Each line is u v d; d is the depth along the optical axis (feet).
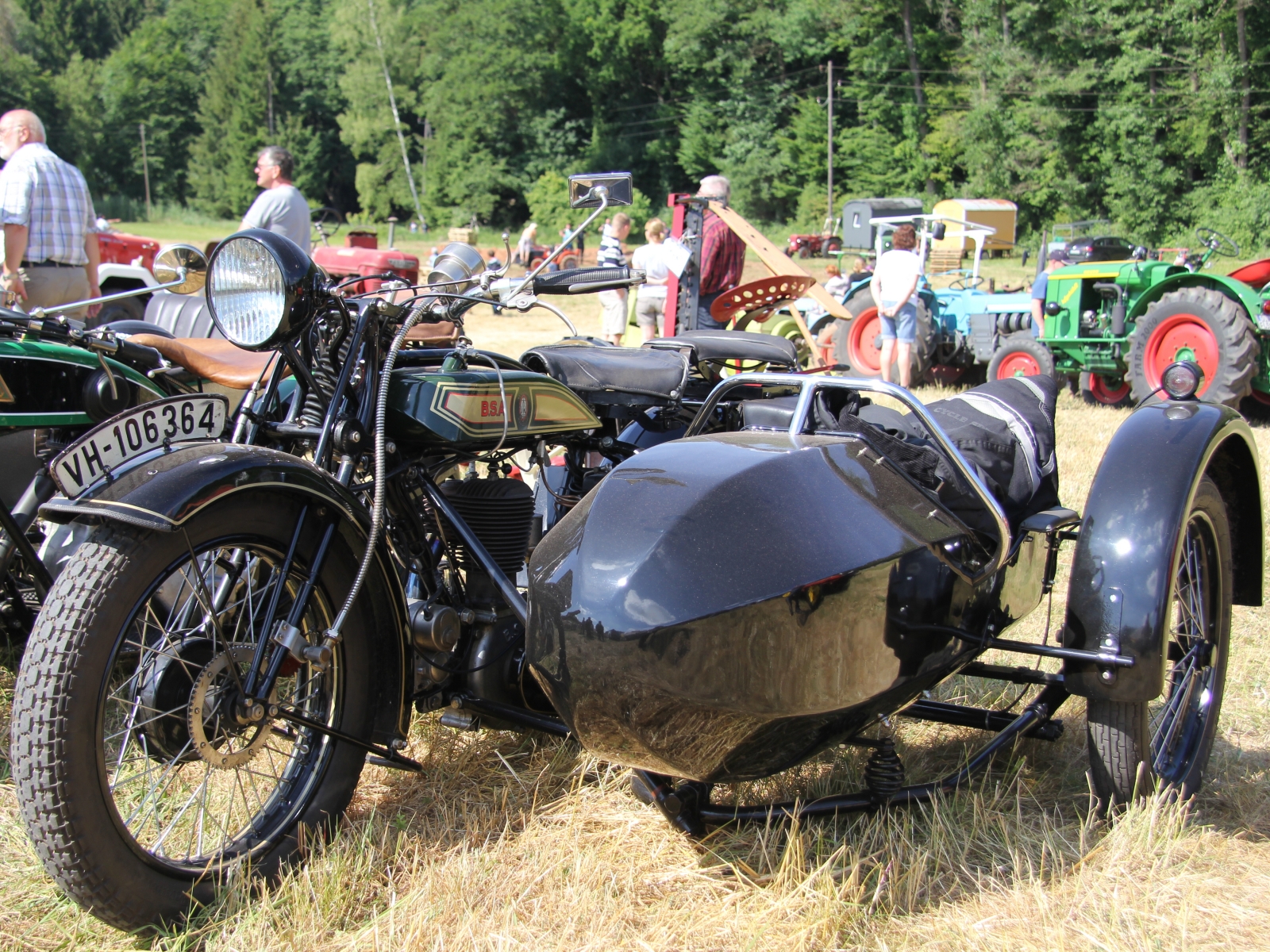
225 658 6.66
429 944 6.43
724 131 177.99
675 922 6.73
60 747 5.88
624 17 188.24
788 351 10.64
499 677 8.18
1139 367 28.86
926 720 9.11
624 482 6.76
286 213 19.97
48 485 9.20
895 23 165.17
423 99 215.72
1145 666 7.63
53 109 240.32
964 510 7.97
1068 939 6.61
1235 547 9.59
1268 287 27.22
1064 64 134.82
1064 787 8.86
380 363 7.79
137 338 11.57
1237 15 124.77
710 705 6.11
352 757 7.49
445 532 8.25
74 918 6.70
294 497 7.02
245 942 6.34
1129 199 128.47
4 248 17.69
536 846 7.53
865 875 7.29
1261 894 7.20
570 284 8.73
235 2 241.76
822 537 6.31
